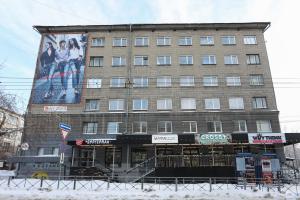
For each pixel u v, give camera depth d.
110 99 32.44
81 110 31.73
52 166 28.42
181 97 32.28
